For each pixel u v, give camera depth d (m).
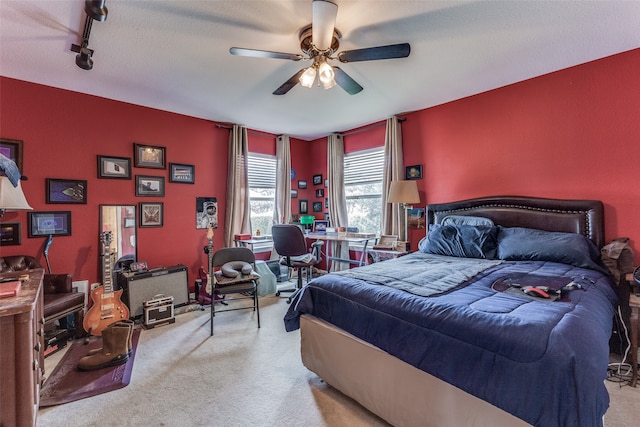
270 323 2.98
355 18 1.93
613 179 2.42
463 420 1.25
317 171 5.24
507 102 2.99
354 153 4.62
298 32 2.07
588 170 2.54
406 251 3.56
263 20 1.93
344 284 1.83
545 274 1.94
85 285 2.93
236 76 2.72
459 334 1.25
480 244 2.69
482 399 1.16
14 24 1.92
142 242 3.42
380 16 1.91
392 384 1.51
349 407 1.73
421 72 2.70
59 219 2.89
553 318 1.19
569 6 1.82
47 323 2.26
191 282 3.82
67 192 2.93
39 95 2.79
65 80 2.75
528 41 2.21
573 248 2.29
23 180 2.71
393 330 1.48
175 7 1.79
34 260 2.64
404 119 3.84
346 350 1.74
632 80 2.33
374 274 1.99
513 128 2.95
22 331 1.27
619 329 2.19
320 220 5.12
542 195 2.79
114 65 2.49
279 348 2.46
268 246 4.73
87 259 3.04
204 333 2.75
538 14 1.90
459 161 3.35
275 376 2.05
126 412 1.69
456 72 2.70
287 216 4.79
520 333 1.11
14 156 2.66
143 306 2.96
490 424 1.17
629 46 2.28
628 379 1.94
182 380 2.00
